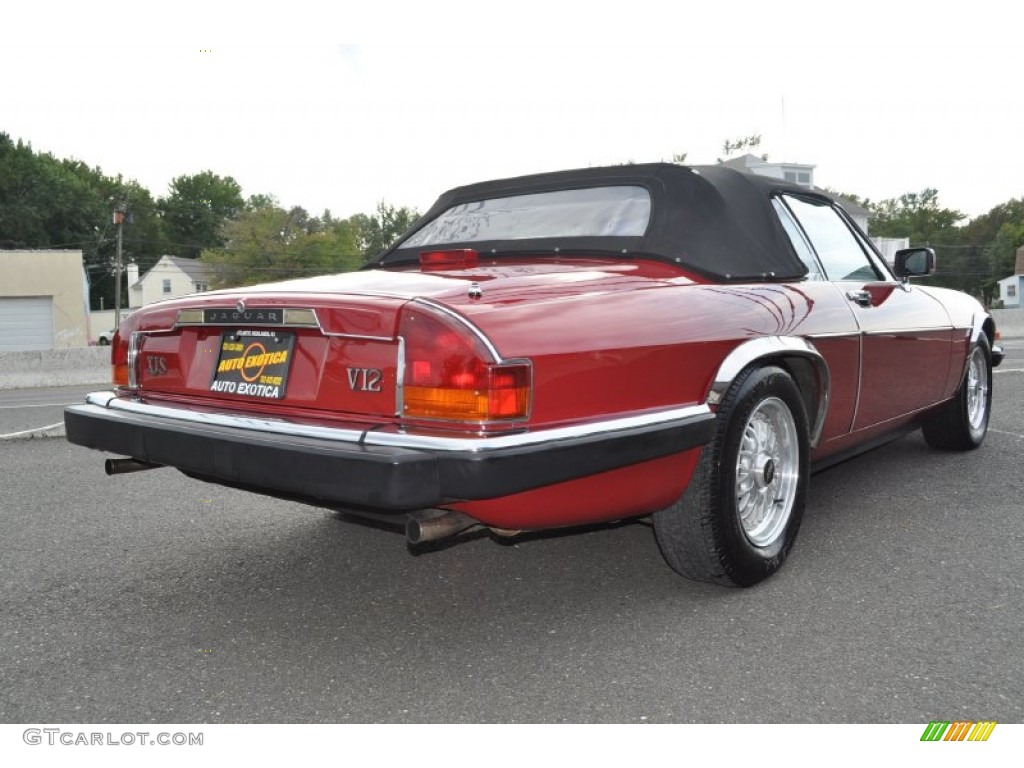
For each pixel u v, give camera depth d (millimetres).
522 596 3107
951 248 88375
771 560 3109
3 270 32000
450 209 3955
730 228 3275
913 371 4223
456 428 2324
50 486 4992
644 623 2820
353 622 2916
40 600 3170
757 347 2979
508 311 2449
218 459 2619
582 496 2557
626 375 2582
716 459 2846
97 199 75625
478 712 2279
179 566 3537
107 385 15141
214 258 67625
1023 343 18953
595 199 3531
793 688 2355
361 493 2289
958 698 2291
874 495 4297
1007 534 3646
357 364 2518
